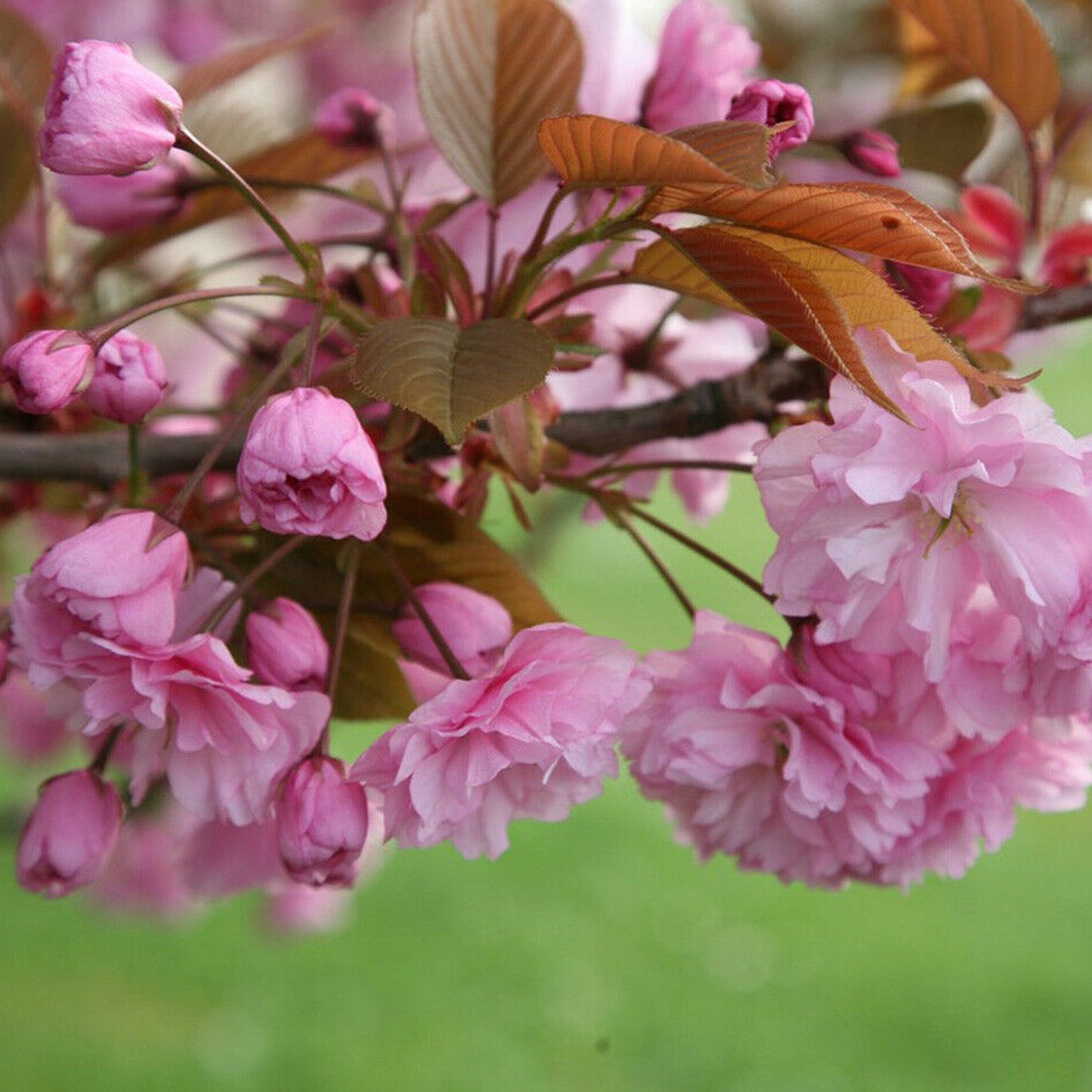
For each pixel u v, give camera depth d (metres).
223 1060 2.48
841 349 0.74
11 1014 2.54
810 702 0.79
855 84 0.98
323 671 0.79
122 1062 2.44
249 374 0.90
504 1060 2.52
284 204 0.93
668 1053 2.56
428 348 0.74
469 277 0.79
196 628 0.78
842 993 2.71
